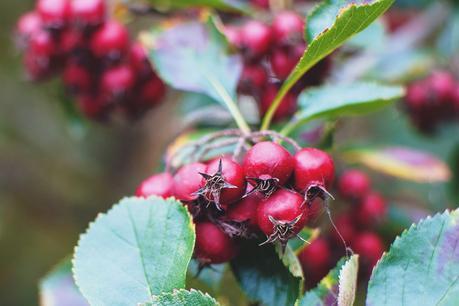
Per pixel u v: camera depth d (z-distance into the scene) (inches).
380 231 14.9
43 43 14.5
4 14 26.9
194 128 15.2
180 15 15.8
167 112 26.8
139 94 15.0
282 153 9.8
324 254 12.8
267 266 10.5
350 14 10.1
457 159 17.7
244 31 13.1
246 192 9.9
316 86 12.9
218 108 15.1
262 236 10.4
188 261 9.8
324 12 10.9
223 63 13.0
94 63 14.6
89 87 15.0
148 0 15.3
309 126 13.6
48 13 14.2
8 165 27.7
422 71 17.8
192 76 13.1
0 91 27.7
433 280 9.5
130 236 10.0
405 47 18.4
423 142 21.5
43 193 27.8
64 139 28.6
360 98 11.9
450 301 9.4
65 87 15.6
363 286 13.7
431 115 18.1
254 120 15.0
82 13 14.1
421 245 9.6
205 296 9.5
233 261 10.6
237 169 9.8
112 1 15.1
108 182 28.5
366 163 15.1
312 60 10.8
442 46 18.3
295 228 9.7
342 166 14.9
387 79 17.5
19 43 15.5
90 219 27.8
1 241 26.5
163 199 10.1
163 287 9.7
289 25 12.8
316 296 10.1
